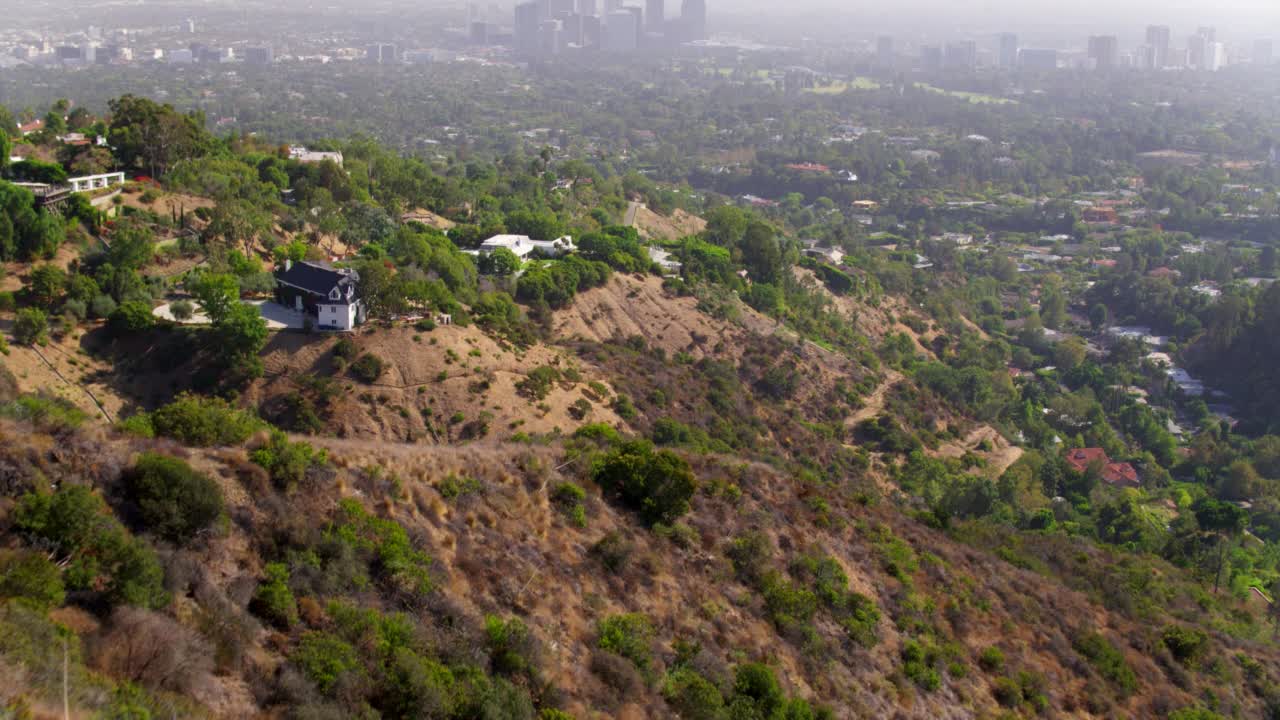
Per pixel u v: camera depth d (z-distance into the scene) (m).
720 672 37.38
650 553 42.47
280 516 33.12
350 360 70.06
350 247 101.94
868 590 49.09
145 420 37.16
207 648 26.84
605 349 94.38
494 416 69.12
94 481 30.45
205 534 30.94
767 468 56.78
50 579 25.83
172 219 90.44
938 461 100.38
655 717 33.97
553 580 37.91
